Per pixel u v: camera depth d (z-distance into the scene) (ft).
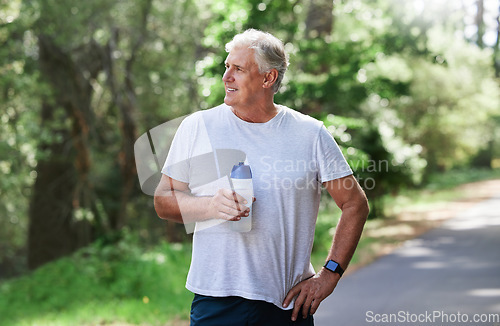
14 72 45.88
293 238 9.67
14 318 32.65
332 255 9.75
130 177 60.18
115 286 34.88
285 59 9.66
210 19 56.49
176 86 58.39
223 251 9.54
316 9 52.03
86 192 65.46
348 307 25.58
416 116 118.21
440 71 113.29
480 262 37.60
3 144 47.19
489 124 171.94
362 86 48.80
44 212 69.41
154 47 57.88
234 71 9.53
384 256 42.39
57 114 55.11
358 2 51.37
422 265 37.40
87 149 60.59
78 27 47.67
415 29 51.03
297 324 9.88
